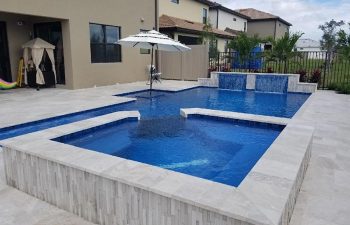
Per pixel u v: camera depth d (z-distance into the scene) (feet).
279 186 9.08
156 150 19.22
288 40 48.16
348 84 40.27
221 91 45.19
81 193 10.46
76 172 10.41
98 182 9.93
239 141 20.89
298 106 33.83
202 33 69.92
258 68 54.65
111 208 9.82
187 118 26.66
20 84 40.27
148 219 9.05
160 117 27.30
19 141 13.33
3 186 12.89
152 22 54.24
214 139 21.29
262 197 8.33
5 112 25.32
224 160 17.63
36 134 16.26
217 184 9.11
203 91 45.01
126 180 9.25
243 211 7.54
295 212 10.23
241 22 115.14
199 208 7.96
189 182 9.19
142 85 46.47
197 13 87.10
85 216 10.56
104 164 10.52
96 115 27.07
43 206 11.31
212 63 59.26
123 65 48.29
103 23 43.68
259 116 24.67
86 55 41.37
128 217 9.51
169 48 40.27
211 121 25.67
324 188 12.05
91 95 35.50
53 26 40.91
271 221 7.12
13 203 11.46
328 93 39.32
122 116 23.02
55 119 24.47
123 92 38.29
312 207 10.57
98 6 42.50
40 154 11.43
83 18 40.29
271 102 36.37
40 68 39.52
